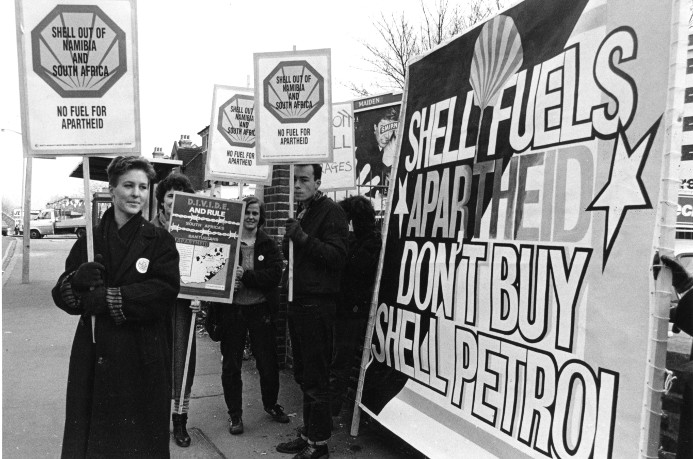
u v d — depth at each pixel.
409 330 3.83
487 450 3.01
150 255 2.70
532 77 2.98
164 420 2.74
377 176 6.52
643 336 2.23
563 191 2.69
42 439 4.08
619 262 2.36
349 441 4.14
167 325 2.88
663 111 2.22
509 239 3.02
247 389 5.39
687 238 6.35
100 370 2.61
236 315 4.32
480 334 3.18
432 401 3.52
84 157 2.94
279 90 4.15
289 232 3.64
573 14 2.76
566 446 2.53
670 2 2.23
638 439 2.21
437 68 3.93
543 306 2.76
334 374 4.61
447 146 3.69
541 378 2.73
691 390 2.34
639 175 2.30
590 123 2.57
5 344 6.89
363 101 6.73
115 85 2.98
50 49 2.93
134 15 2.99
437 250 3.65
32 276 13.61
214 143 5.69
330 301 3.75
